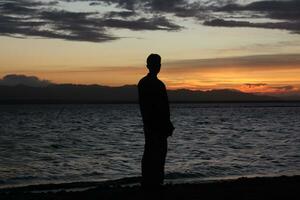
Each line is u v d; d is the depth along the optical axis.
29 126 66.88
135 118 104.50
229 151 28.98
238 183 12.60
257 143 35.81
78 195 10.78
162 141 6.92
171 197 9.72
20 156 26.44
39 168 20.89
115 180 16.41
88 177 18.11
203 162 22.66
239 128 60.50
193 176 17.88
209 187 11.52
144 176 6.98
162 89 6.88
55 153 28.36
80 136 45.81
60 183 15.93
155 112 6.82
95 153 28.27
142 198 7.02
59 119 97.31
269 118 103.06
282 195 9.95
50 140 40.22
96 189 12.16
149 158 6.93
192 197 9.73
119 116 119.94
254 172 19.33
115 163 22.80
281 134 48.12
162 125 6.85
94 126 67.50
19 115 126.44
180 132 51.09
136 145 34.69
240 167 20.80
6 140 40.09
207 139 40.34
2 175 18.58
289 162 22.89
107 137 44.28
